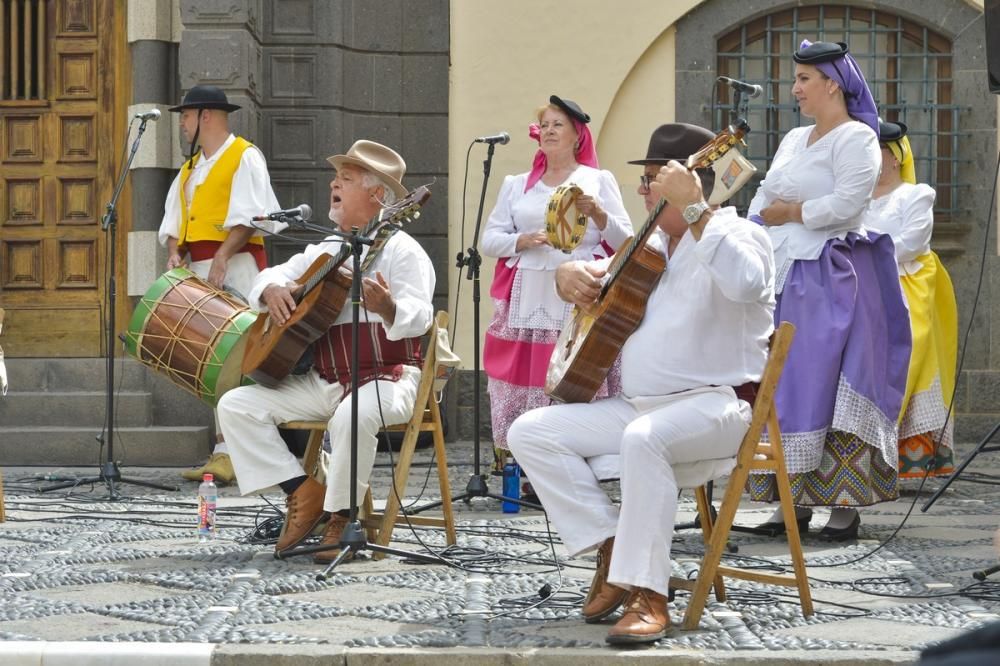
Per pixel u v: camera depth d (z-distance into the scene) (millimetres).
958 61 11781
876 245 6746
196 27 10844
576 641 4262
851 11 11828
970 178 11820
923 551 6281
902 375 6719
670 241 4719
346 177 6191
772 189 6809
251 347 6164
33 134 11344
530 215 7746
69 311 11250
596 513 4496
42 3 11320
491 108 11914
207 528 6594
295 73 11734
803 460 6430
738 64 11930
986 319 11789
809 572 5676
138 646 4203
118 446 10438
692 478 4594
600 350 4633
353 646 4234
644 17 11797
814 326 6527
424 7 11898
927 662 1318
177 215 9242
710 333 4559
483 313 11875
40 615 4766
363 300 5922
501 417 7832
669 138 4836
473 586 5258
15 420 10711
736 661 4055
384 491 8609
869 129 6594
